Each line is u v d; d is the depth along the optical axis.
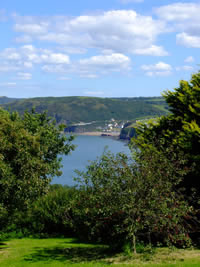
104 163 12.20
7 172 14.66
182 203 12.62
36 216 22.78
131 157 12.23
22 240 20.22
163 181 11.71
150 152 12.34
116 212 12.41
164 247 13.58
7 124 16.05
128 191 11.15
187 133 16.81
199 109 18.08
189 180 15.87
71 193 22.09
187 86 19.44
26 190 15.97
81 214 13.14
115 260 11.47
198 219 15.15
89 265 10.55
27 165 15.86
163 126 20.55
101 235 16.05
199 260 10.77
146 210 11.23
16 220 22.73
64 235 22.33
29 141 16.70
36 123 26.30
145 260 11.16
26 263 11.65
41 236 22.19
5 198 16.11
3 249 15.52
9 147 15.28
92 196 12.04
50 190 24.30
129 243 13.09
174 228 12.56
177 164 13.10
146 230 14.44
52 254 13.56
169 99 20.67
